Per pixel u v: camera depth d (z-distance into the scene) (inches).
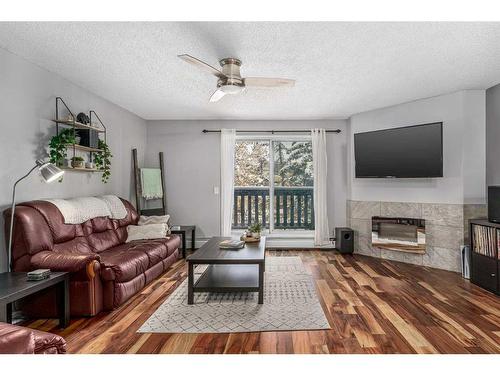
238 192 252.7
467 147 173.6
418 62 133.3
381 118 211.2
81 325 110.8
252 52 123.0
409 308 125.0
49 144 137.7
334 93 177.9
